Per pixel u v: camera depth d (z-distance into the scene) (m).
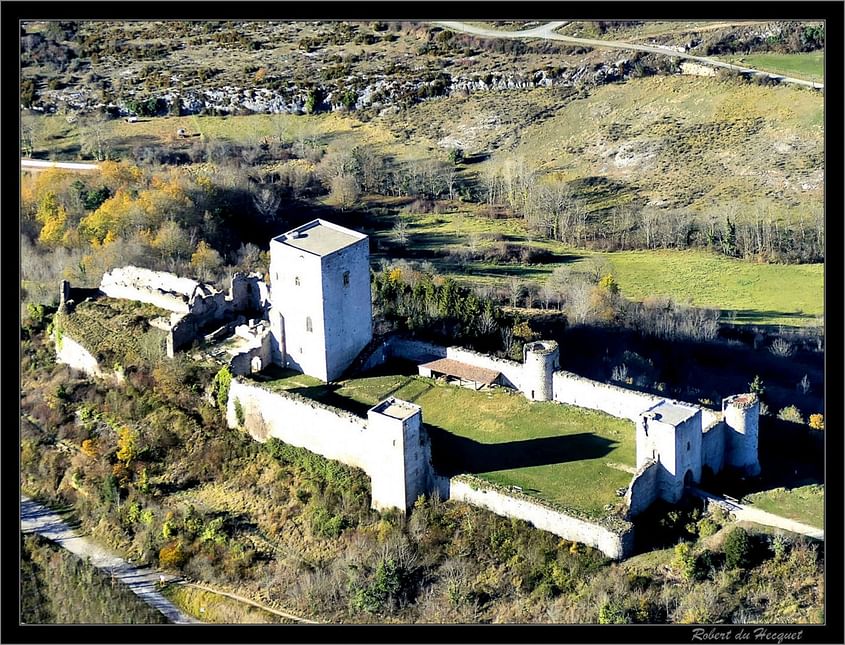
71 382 136.00
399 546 109.19
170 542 115.75
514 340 143.88
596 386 123.81
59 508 123.06
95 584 112.06
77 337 139.00
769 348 154.25
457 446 119.38
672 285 174.12
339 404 125.50
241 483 121.00
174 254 166.38
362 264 130.88
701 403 138.25
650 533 108.12
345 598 107.38
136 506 119.62
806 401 141.88
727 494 112.81
